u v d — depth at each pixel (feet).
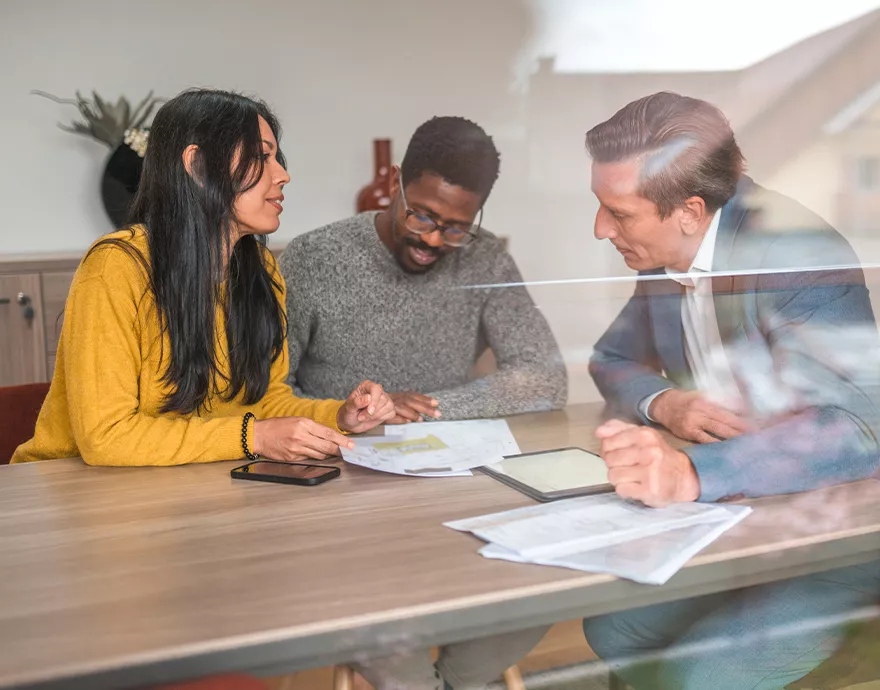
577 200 7.00
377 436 4.16
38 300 8.12
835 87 4.76
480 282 5.90
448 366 5.90
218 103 4.17
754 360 3.80
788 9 4.86
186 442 3.74
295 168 9.36
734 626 2.79
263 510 3.09
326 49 9.20
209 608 2.25
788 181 4.62
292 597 2.31
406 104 8.93
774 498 3.03
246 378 4.37
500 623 2.31
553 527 2.77
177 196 4.04
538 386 5.08
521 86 7.50
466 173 5.66
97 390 3.74
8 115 9.08
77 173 9.29
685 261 4.14
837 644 2.90
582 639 2.51
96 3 9.11
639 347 4.47
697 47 5.36
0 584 2.45
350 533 2.82
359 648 2.18
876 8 4.68
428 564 2.52
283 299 4.69
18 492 3.38
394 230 5.82
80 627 2.16
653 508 2.93
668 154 4.00
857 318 3.55
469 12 7.95
